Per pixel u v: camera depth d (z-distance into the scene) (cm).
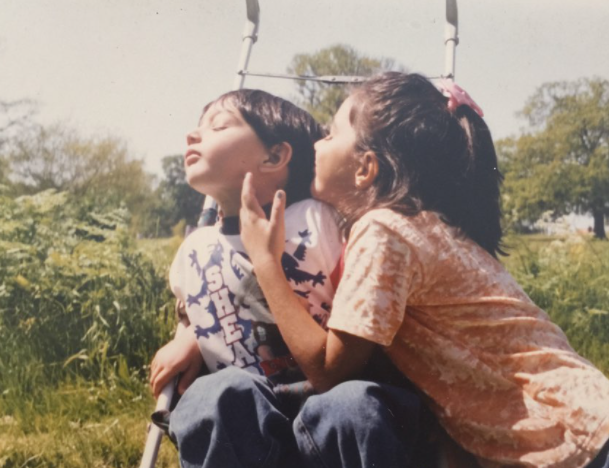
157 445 190
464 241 195
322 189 208
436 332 186
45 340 280
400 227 186
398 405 172
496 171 211
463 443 182
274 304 189
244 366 198
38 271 294
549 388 180
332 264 200
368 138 206
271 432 171
